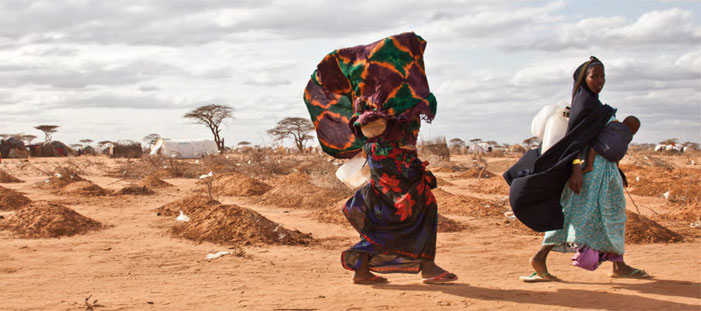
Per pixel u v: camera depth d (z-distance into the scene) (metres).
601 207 4.88
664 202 13.23
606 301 4.49
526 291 4.86
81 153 70.06
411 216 4.91
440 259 6.57
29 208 8.95
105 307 4.38
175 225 8.87
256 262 6.30
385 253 5.00
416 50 5.07
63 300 4.61
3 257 6.51
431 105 4.93
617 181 4.93
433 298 4.64
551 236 5.14
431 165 29.50
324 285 5.19
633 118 5.22
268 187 15.70
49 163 33.31
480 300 4.57
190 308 4.37
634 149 55.16
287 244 7.52
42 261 6.31
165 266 6.08
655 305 4.34
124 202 13.03
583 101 4.90
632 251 6.95
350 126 5.12
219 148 55.03
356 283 5.16
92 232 8.48
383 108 4.89
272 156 26.69
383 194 4.94
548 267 5.96
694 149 60.81
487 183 17.09
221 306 4.43
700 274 5.52
